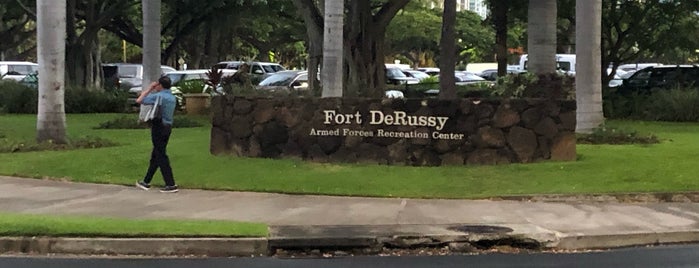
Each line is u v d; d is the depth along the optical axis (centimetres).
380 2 3231
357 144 1458
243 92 2338
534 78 1950
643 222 1016
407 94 2758
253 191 1246
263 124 1513
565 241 923
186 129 2086
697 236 959
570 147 1451
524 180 1288
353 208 1107
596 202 1170
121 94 2875
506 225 984
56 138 1666
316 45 2381
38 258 856
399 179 1304
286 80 3020
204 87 2689
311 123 1480
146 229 917
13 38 4684
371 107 1448
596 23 1728
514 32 4928
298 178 1312
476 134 1429
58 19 1650
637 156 1477
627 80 2875
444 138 1428
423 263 842
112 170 1399
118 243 884
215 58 4756
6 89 2748
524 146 1439
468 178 1308
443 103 1425
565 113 1448
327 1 1812
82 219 978
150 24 2128
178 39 3966
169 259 862
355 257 881
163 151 1234
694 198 1193
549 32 1977
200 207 1116
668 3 2734
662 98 2417
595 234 935
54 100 1662
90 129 2091
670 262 840
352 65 2430
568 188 1224
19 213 1047
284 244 899
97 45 3359
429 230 949
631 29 2844
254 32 5275
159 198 1187
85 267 812
